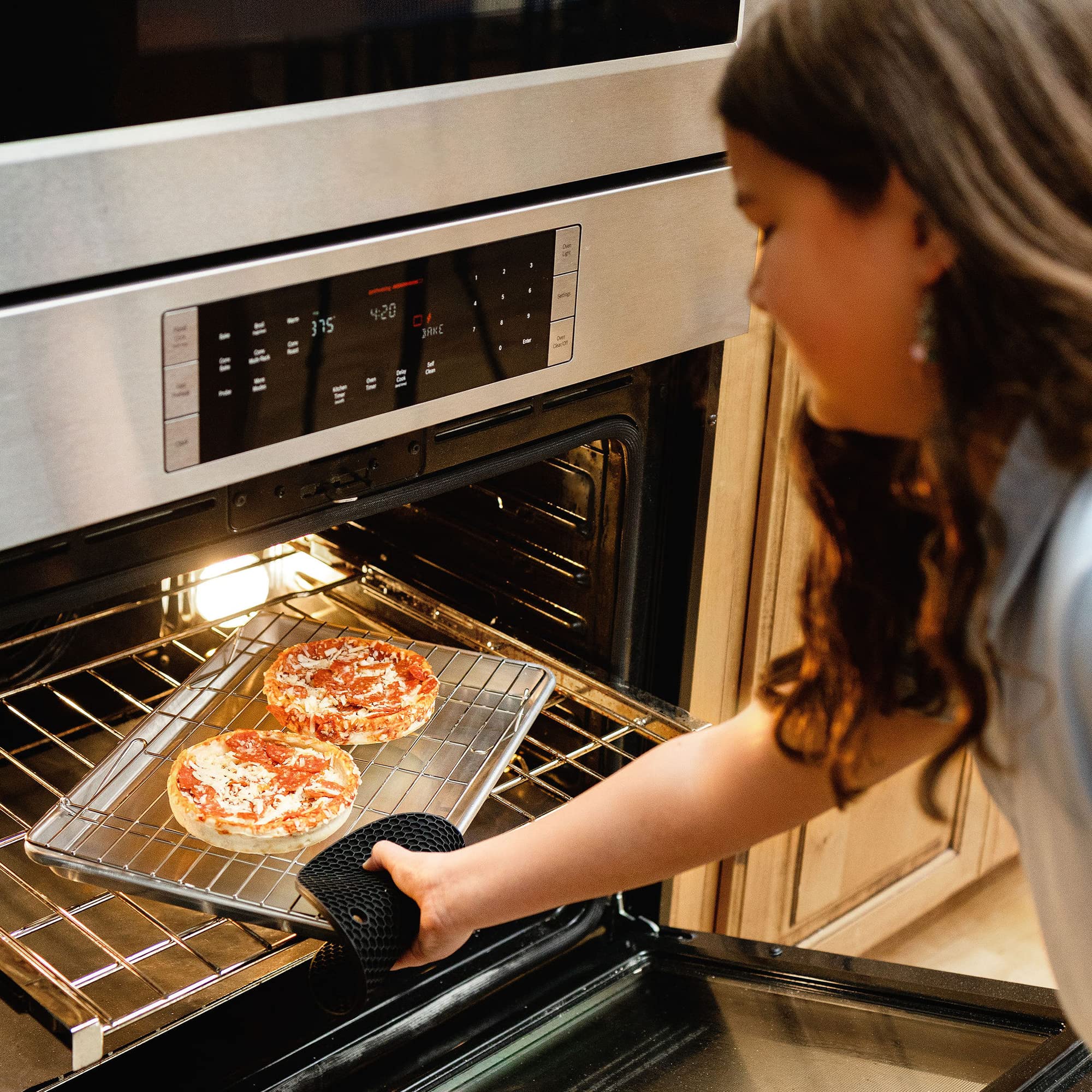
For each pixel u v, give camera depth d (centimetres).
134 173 71
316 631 138
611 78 94
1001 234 52
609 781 87
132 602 130
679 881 158
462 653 133
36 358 71
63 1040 81
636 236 102
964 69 53
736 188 64
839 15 55
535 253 95
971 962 206
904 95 53
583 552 125
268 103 76
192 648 145
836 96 55
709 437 120
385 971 87
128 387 76
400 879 90
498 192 90
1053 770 59
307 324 83
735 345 134
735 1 101
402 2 80
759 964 115
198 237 75
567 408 108
